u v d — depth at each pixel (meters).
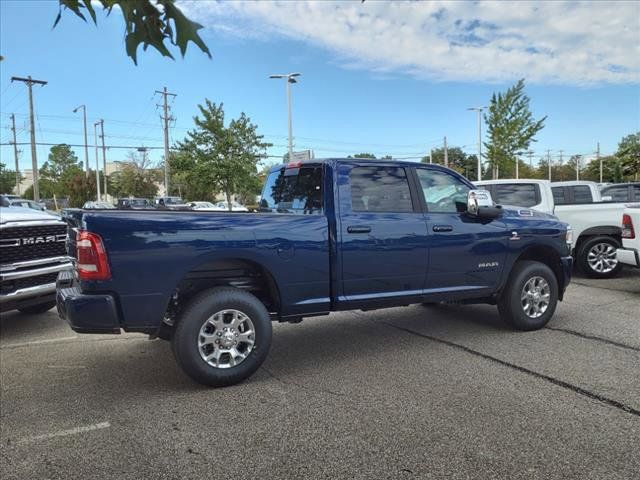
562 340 5.76
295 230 4.72
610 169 47.25
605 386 4.36
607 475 3.01
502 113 29.62
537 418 3.76
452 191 5.80
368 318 7.06
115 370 5.01
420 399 4.16
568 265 6.48
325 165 5.12
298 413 3.94
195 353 4.32
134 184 59.78
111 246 4.03
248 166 32.56
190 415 3.94
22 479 3.07
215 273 4.74
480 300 6.41
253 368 4.56
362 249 5.05
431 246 5.43
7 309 6.04
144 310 4.15
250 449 3.40
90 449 3.43
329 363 5.12
